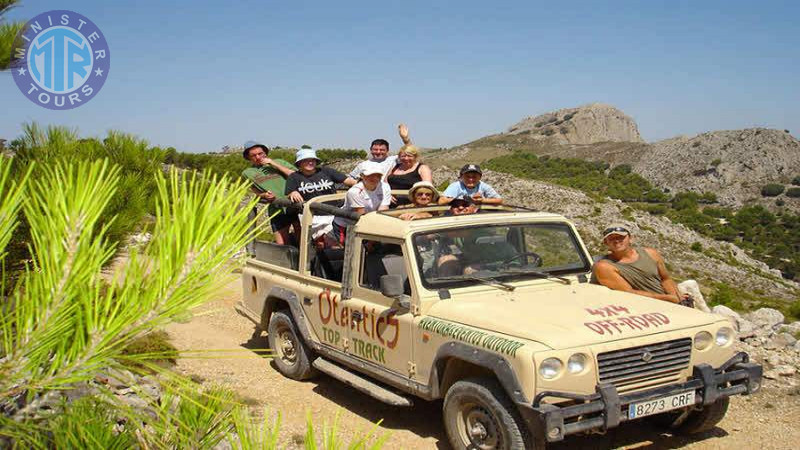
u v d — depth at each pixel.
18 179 1.38
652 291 5.77
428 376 4.84
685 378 4.52
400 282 4.91
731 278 92.81
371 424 5.52
